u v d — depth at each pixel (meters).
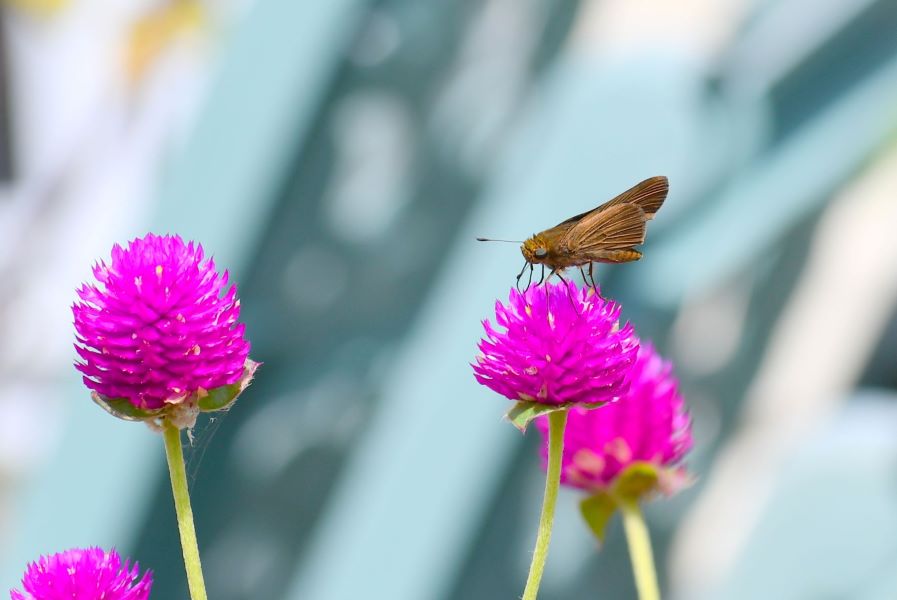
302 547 1.22
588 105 1.17
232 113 1.27
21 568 1.24
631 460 0.89
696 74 1.17
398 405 1.18
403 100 1.26
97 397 0.84
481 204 1.21
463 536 1.13
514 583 1.17
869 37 1.15
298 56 1.25
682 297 1.12
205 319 0.84
